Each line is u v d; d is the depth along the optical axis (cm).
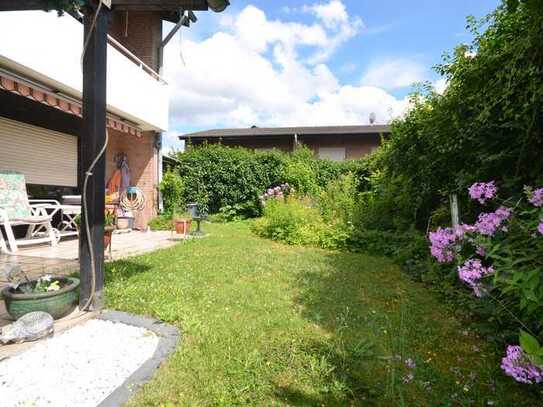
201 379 202
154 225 977
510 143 356
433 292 385
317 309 328
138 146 1023
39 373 205
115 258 520
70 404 178
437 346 257
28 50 524
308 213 836
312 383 204
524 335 164
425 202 585
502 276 214
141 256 541
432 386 204
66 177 795
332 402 188
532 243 214
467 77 398
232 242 725
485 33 381
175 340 248
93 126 295
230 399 186
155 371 207
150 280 397
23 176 611
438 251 283
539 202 217
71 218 705
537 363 156
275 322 290
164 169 1275
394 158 683
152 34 1013
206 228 996
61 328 259
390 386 199
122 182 1005
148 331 265
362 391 199
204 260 526
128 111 812
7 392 186
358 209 812
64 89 640
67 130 788
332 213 853
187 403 180
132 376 199
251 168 1277
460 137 421
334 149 1981
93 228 296
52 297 265
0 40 479
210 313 305
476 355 244
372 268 509
